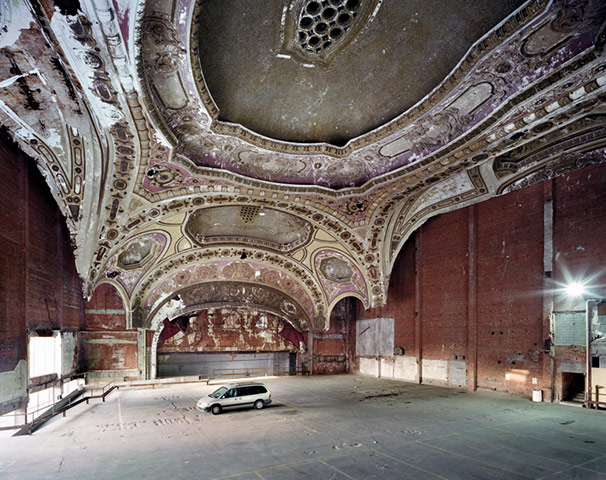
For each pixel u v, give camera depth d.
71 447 8.91
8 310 10.20
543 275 14.27
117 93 8.04
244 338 22.61
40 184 12.55
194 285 20.41
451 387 17.58
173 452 8.48
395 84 9.95
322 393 16.42
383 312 22.22
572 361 13.18
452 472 7.17
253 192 13.48
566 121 9.94
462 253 17.66
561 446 8.66
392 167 12.86
